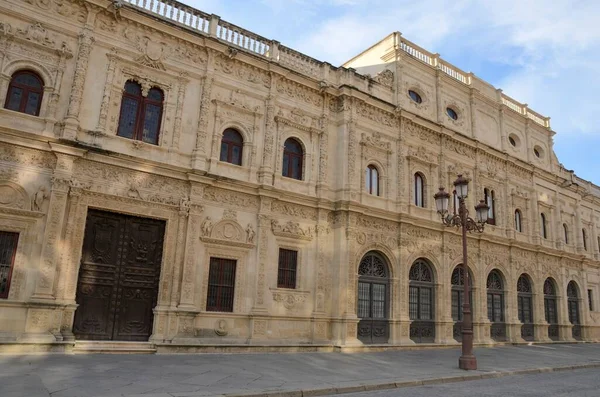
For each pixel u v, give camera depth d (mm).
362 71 30750
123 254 18500
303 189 23406
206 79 21047
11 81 17188
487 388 13742
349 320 22422
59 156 17062
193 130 20578
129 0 20109
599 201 43781
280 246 22047
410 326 25688
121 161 18328
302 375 14000
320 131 24328
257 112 22359
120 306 18141
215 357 17328
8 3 17219
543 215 36969
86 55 18375
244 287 20656
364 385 12703
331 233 23781
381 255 25328
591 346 33688
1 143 16312
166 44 20484
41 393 9633
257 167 22016
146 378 12008
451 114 31766
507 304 31531
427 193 27969
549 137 39438
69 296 16688
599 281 41281
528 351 26656
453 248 28609
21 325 15805
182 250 19219
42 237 16484
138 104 19703
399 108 26859
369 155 25719
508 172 33719
